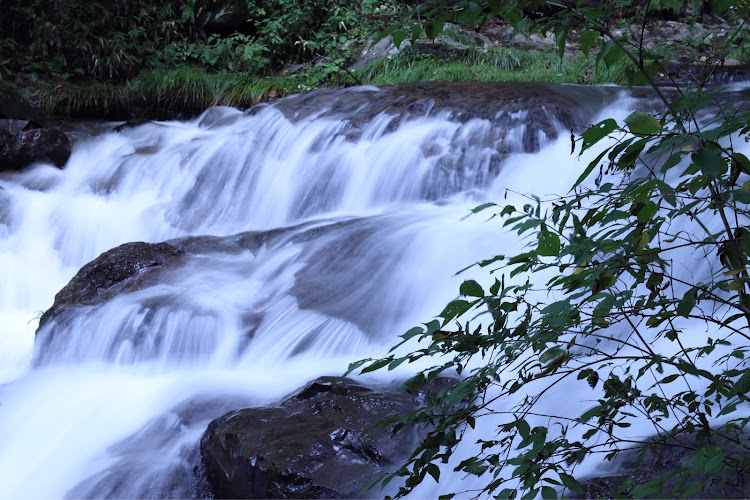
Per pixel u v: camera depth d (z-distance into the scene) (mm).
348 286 5648
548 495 1532
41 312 7574
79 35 12164
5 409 4945
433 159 7379
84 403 4789
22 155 9602
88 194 9086
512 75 10430
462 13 1658
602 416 1831
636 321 3961
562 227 1629
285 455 3453
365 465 3412
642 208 1611
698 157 1394
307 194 8008
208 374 5055
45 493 4164
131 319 5449
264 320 5422
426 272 5582
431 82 9016
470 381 1622
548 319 1577
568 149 6945
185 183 8859
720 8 1712
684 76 9273
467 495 3160
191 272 6117
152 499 3902
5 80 11438
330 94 9086
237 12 12961
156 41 12781
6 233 8328
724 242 1641
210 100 11023
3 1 12297
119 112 11109
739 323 3664
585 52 1696
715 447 1576
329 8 12977
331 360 4996
